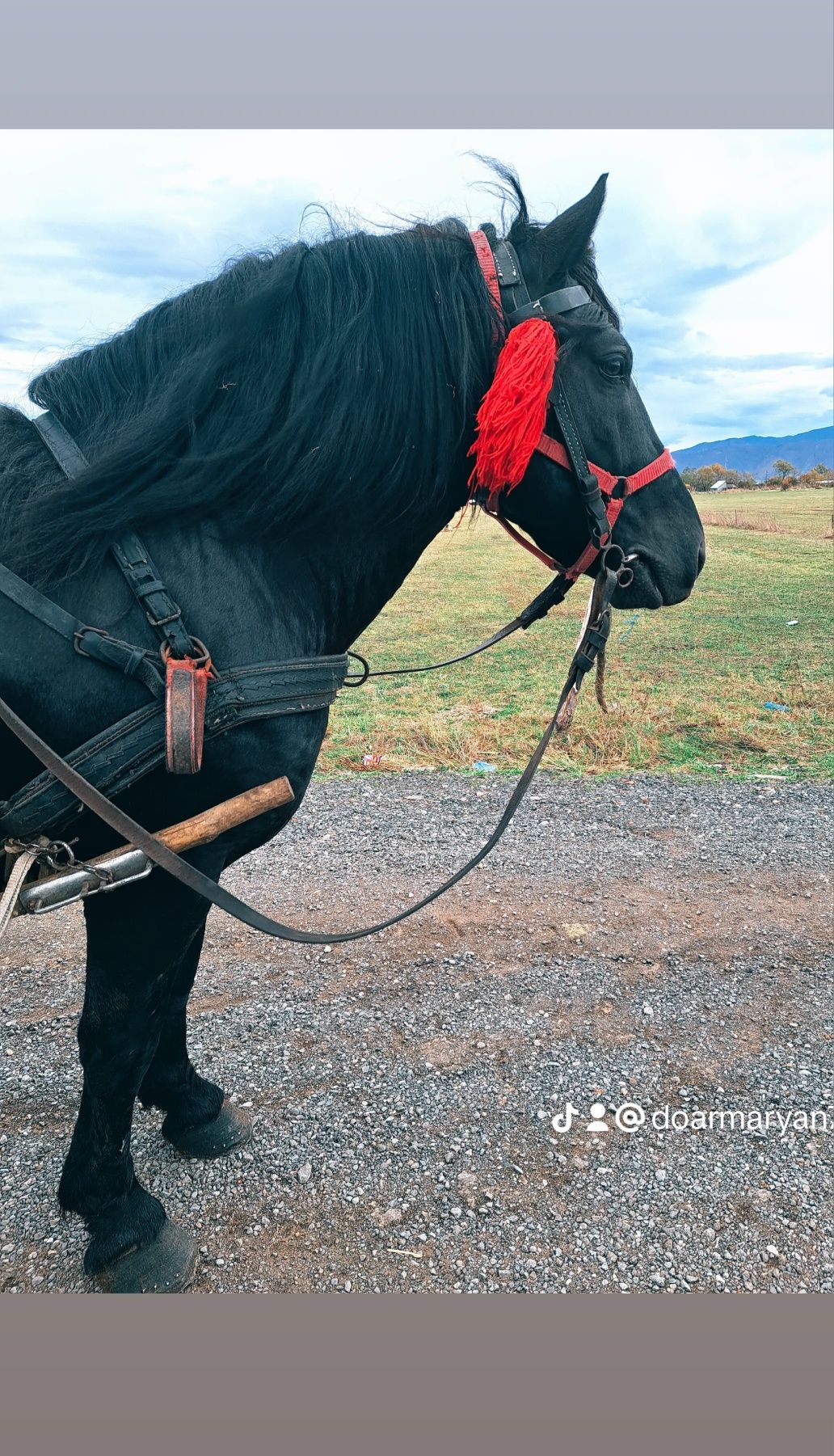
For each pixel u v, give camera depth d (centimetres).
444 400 162
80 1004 279
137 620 140
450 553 1742
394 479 161
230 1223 196
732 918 336
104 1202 179
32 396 158
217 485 145
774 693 664
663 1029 267
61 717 137
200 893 142
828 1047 260
